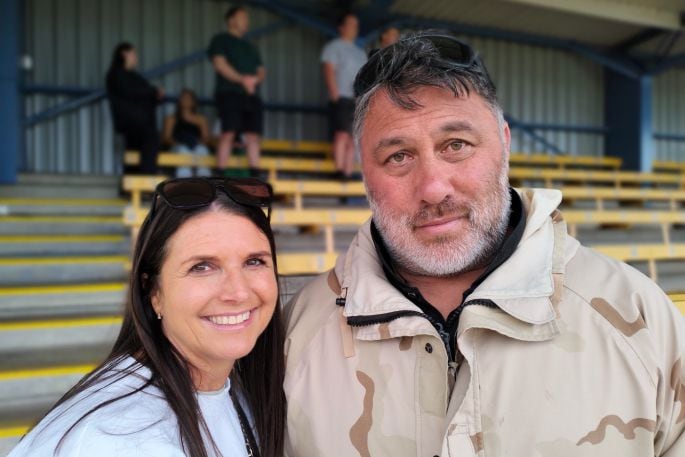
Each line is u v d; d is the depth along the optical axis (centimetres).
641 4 663
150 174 469
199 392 94
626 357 86
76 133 609
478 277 99
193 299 87
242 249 89
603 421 84
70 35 606
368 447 94
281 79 706
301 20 675
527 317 88
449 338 97
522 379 88
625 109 885
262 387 104
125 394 80
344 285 105
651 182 846
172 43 651
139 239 92
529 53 857
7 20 480
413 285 106
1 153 484
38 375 237
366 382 96
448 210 95
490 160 96
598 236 541
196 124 553
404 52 94
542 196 103
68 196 485
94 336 283
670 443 88
